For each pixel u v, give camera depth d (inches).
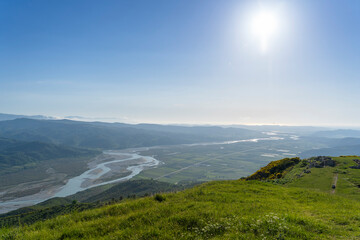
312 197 796.0
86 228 422.6
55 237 390.6
